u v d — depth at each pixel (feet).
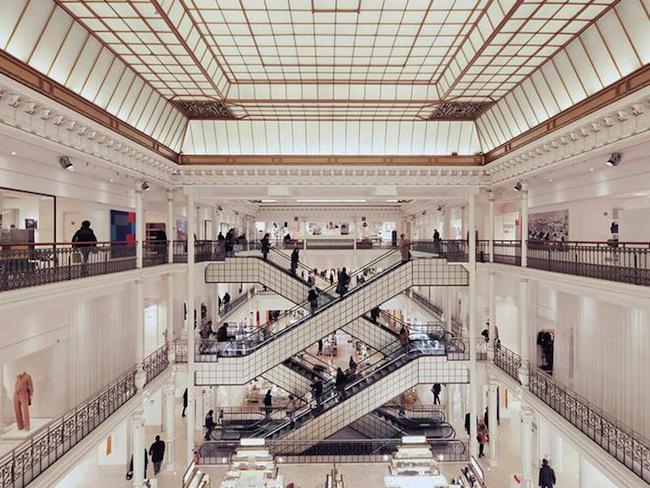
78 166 42.52
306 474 52.13
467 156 57.88
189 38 37.37
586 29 34.99
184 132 60.29
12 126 28.43
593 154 37.37
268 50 41.47
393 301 109.19
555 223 55.62
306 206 124.77
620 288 34.01
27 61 31.24
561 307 53.67
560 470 53.57
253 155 57.36
